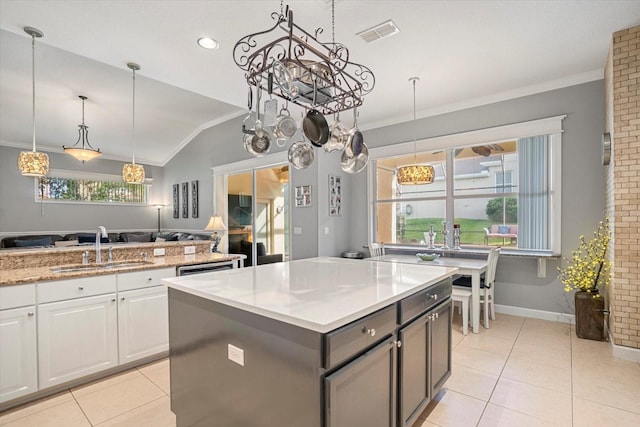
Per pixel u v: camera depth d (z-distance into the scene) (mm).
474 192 4246
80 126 5648
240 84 3576
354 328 1215
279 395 1220
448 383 2268
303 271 2082
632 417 1865
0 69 4164
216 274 1985
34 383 2051
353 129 1912
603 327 2992
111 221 7820
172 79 3449
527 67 3201
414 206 4848
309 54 2904
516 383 2260
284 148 5359
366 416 1315
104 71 4242
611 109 2756
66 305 2184
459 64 3117
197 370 1614
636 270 2562
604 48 2855
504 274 3910
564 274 3514
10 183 6461
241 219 6230
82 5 2219
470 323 3533
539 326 3416
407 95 3912
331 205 5066
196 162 7328
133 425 1853
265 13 2316
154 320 2641
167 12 2307
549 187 3662
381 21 2410
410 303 1606
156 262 2938
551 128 3564
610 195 2889
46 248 2855
